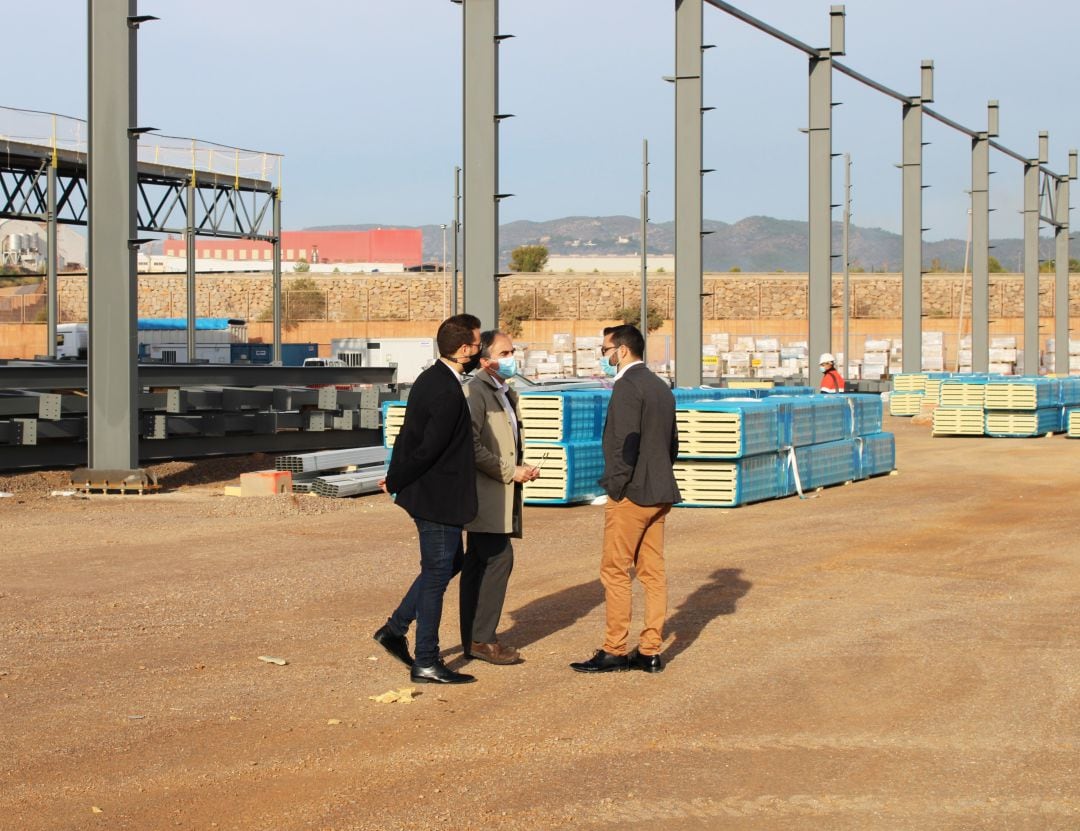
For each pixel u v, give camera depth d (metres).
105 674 8.15
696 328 24.78
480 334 7.85
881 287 85.31
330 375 25.00
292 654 8.73
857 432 21.59
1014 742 6.84
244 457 23.28
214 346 64.56
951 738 6.91
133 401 18.19
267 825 5.56
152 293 87.25
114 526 14.71
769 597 10.98
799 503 18.02
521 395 17.44
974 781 6.20
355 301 85.50
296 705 7.48
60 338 64.25
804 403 19.39
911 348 43.81
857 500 18.41
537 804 5.84
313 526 14.90
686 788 6.07
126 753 6.55
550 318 85.31
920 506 17.64
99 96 17.84
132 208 17.95
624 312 84.06
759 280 85.88
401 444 7.84
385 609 10.23
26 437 18.98
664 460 8.18
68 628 9.43
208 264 123.44
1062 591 11.30
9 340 75.00
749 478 17.62
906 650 9.00
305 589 11.02
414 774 6.26
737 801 5.90
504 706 7.51
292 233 140.25
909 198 43.03
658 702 7.62
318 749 6.64
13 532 14.14
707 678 8.20
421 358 63.94
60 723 7.07
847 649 9.02
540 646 9.09
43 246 73.06
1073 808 5.83
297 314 85.31
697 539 14.42
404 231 138.50
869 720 7.25
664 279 85.94
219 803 5.83
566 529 15.04
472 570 8.48
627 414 8.11
